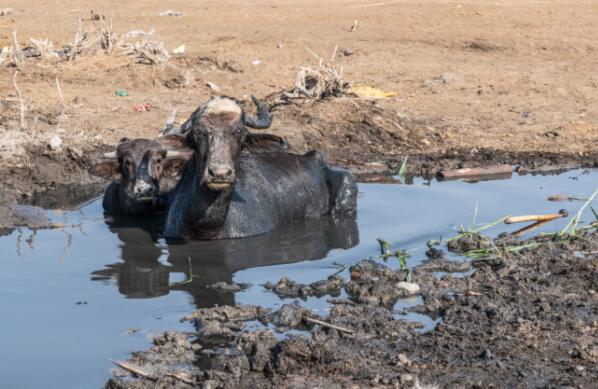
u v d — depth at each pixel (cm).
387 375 857
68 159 1608
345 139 1822
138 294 1047
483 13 2995
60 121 1773
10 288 1062
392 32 2734
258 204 1308
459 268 1138
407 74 2314
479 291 1063
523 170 1659
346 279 1103
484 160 1717
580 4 3184
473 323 970
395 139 1838
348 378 853
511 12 3011
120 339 922
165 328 951
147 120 1845
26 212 1361
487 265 1150
